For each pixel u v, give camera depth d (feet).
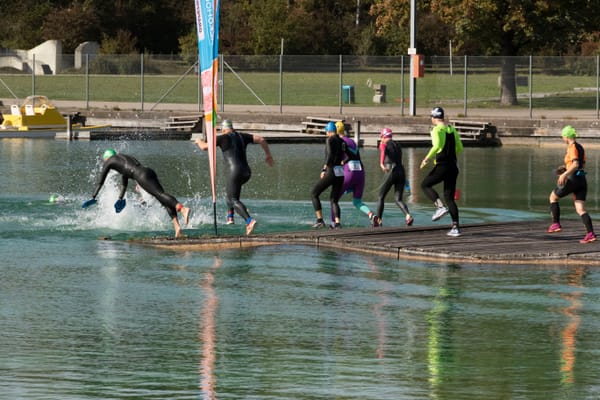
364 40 476.95
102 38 490.08
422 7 329.93
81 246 102.22
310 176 174.29
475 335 68.44
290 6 505.66
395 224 117.60
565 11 312.50
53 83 394.11
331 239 102.89
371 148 235.81
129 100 334.65
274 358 62.44
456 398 54.85
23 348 64.28
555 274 89.61
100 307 75.97
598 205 141.69
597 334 68.74
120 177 165.68
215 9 103.81
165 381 57.62
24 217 119.85
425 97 352.28
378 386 56.90
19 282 84.74
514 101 312.50
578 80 425.28
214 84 105.19
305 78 432.25
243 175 109.81
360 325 71.05
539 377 58.80
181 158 203.31
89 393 55.36
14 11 520.83
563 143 247.70
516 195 152.35
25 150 217.97
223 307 76.28
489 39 322.75
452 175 105.40
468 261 94.63
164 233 110.01
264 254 98.89
